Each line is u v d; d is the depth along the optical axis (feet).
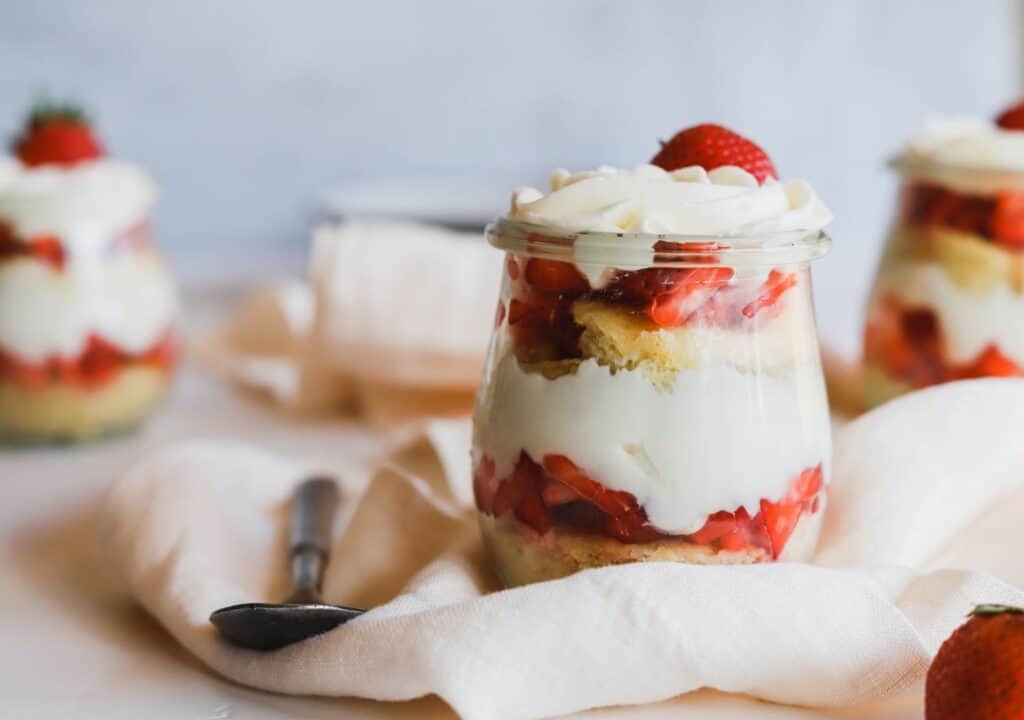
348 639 1.08
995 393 1.36
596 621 1.05
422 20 3.49
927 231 1.65
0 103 3.34
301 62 3.46
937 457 1.31
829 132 3.69
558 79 3.57
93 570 1.44
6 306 1.86
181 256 3.48
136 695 1.14
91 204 1.88
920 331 1.65
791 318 1.18
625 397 1.14
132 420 1.97
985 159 1.60
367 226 2.15
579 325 1.15
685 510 1.15
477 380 1.96
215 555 1.32
